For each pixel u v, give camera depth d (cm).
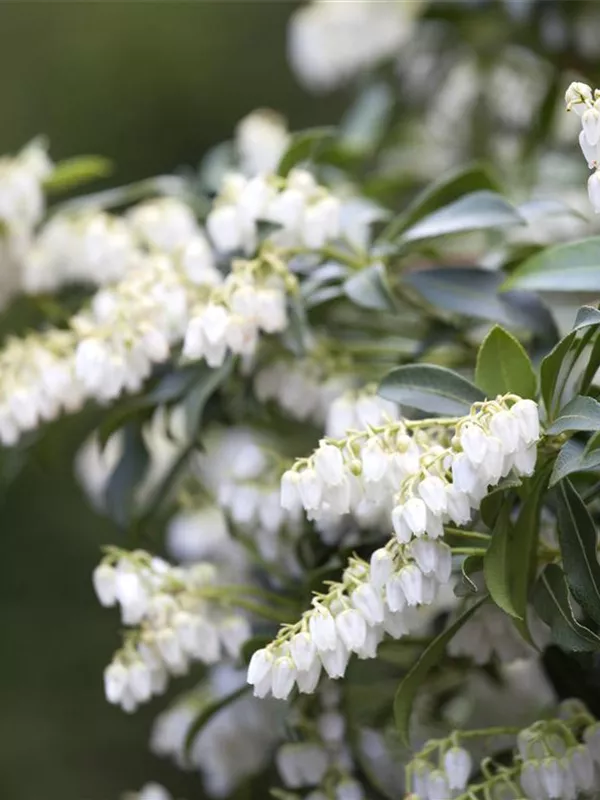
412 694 84
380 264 91
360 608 81
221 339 87
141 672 88
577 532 82
